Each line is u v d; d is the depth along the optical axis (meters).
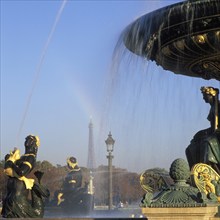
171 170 9.05
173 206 8.47
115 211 27.56
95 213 26.86
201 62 13.82
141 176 12.95
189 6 11.72
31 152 12.18
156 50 13.77
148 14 12.74
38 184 12.05
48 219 10.54
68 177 27.45
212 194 8.98
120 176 76.38
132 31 13.30
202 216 8.33
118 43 14.40
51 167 76.06
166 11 12.16
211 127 13.99
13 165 11.79
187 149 14.24
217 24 11.95
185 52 13.29
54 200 26.78
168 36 12.87
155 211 8.52
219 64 13.62
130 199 74.81
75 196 26.92
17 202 11.65
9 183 11.88
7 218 10.76
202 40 12.45
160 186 12.63
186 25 12.16
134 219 10.49
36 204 11.96
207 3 11.46
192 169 11.54
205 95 14.22
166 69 15.14
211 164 13.39
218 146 13.52
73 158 28.25
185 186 8.84
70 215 26.31
